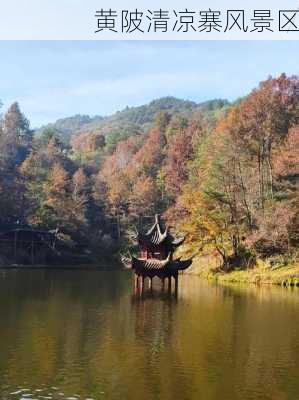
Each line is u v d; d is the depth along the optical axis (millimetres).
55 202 108125
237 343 28031
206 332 30922
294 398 19484
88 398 19109
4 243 103125
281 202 69125
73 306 41250
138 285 59031
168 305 42281
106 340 28500
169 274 55500
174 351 26094
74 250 112000
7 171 124562
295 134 75188
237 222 72875
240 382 21234
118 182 130250
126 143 185000
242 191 74438
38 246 105688
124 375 21938
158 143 162250
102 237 120438
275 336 29875
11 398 18953
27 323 33219
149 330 31391
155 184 129875
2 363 23500
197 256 83312
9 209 109812
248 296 48875
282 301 45094
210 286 59438
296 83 89688
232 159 75938
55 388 20141
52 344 27328
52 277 70875
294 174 73438
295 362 24297
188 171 120750
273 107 85125
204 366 23469
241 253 71250
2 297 46312
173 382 21078
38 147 161125
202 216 72812
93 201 132125
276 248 67250
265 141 82625
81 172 133375
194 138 133250
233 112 97875
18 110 184500
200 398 19359
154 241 59781
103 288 56500
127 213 127562
